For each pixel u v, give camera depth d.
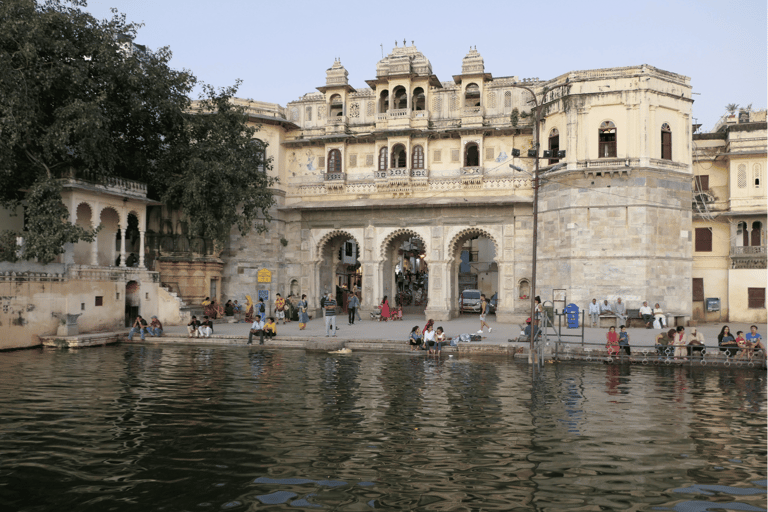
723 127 34.16
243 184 28.64
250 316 31.25
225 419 10.77
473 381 15.20
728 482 7.68
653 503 6.97
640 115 27.72
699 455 8.81
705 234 32.97
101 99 22.41
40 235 21.28
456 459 8.55
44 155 22.52
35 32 20.92
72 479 7.60
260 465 8.22
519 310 31.06
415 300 48.16
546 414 11.38
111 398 12.45
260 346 22.52
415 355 20.66
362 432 9.97
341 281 42.12
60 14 22.19
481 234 33.69
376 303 33.78
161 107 25.66
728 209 32.09
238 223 29.00
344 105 34.69
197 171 26.34
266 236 34.12
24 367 16.67
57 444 9.09
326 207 33.84
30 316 21.58
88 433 9.70
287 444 9.23
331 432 9.95
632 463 8.42
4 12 20.45
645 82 27.64
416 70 33.75
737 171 31.86
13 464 8.16
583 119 28.48
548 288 29.48
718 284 32.56
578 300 28.08
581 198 28.30
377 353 21.11
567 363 18.84
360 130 34.72
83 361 18.05
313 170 35.31
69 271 23.11
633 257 27.45
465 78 32.81
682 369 17.69
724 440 9.62
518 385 14.66
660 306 27.48
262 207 29.56
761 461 8.55
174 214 31.86
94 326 24.44
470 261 44.81
